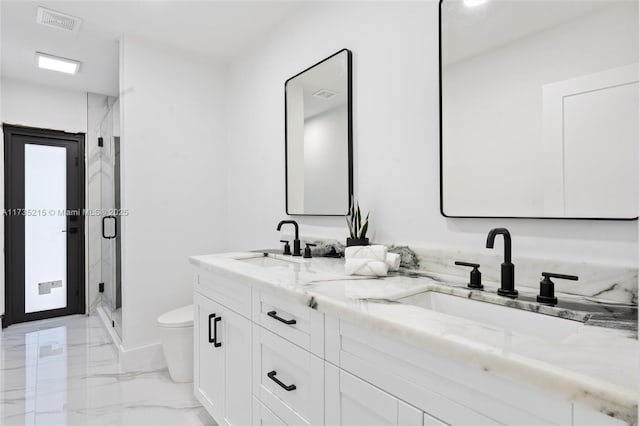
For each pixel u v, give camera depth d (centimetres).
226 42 250
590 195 99
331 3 188
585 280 101
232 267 149
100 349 271
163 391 208
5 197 319
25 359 252
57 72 303
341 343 91
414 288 110
